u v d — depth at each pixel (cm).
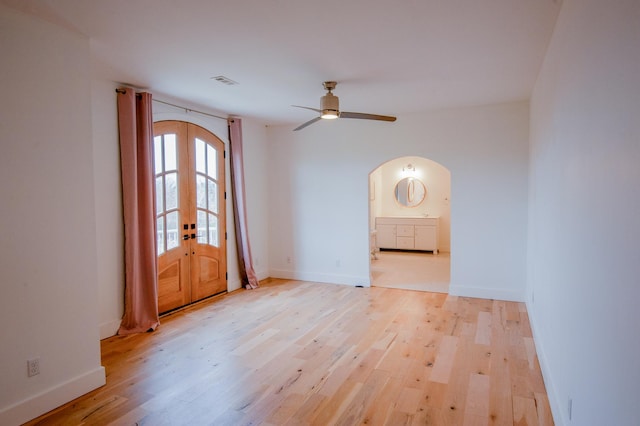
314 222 611
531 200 430
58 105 260
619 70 121
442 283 591
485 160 498
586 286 162
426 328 398
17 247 239
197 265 499
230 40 282
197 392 277
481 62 329
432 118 524
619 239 119
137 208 398
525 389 274
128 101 388
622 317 115
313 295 531
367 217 573
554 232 251
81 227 274
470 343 357
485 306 471
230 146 554
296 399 265
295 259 629
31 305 246
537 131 367
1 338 232
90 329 280
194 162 491
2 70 232
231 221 557
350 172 581
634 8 107
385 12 238
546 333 283
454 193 516
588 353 158
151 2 225
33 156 247
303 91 419
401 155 545
